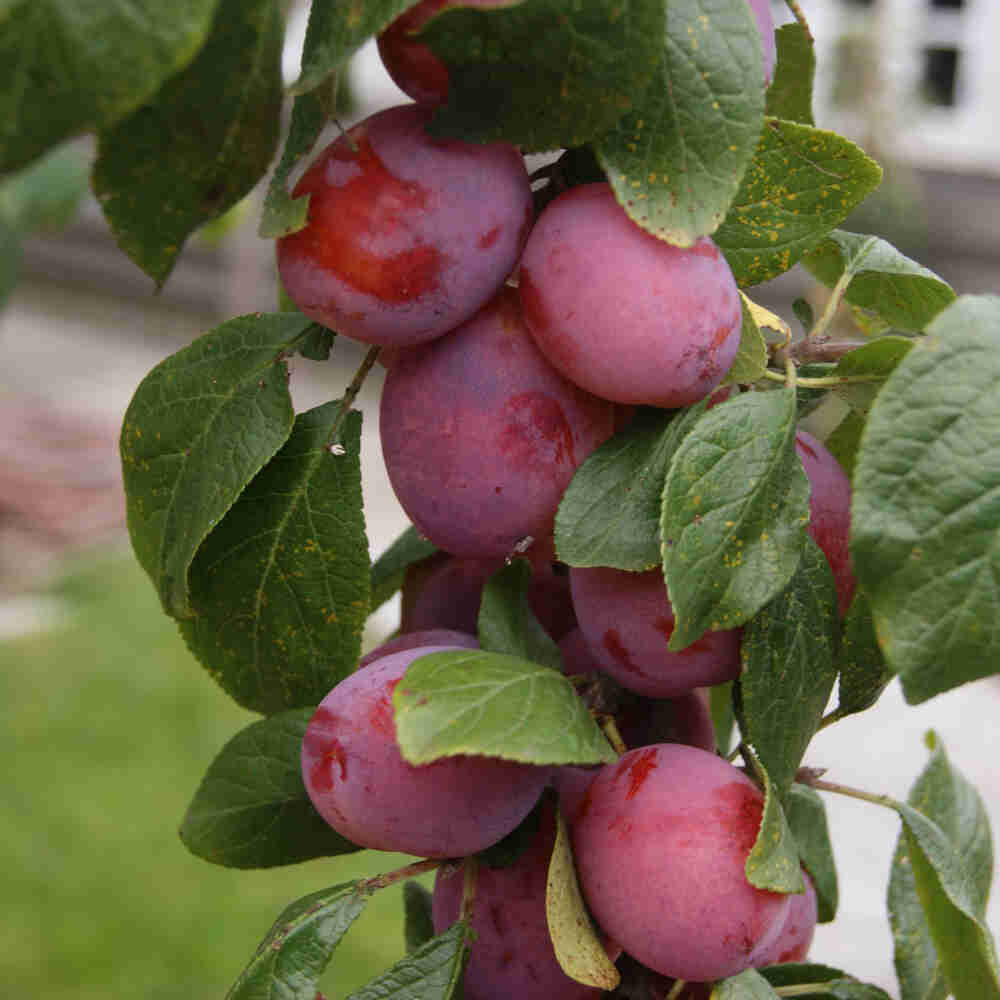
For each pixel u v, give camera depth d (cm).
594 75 36
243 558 42
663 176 37
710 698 48
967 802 48
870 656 40
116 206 37
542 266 39
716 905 39
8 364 383
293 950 40
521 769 40
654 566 39
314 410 42
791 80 45
